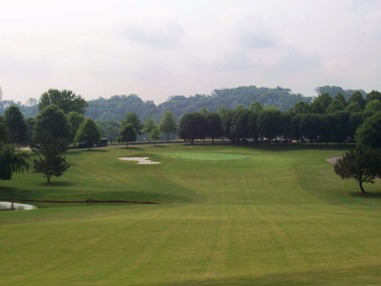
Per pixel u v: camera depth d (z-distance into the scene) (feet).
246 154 428.15
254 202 200.44
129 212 158.61
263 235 102.22
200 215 142.41
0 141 265.75
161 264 76.84
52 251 87.56
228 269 72.90
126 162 362.74
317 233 104.47
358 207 178.91
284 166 322.96
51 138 426.92
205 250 87.30
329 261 77.82
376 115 397.19
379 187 239.50
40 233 105.19
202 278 67.26
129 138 528.63
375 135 387.96
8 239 98.78
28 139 504.02
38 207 192.34
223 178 278.46
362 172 224.12
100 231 107.14
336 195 219.61
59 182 263.49
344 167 226.99
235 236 101.04
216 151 467.11
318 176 277.44
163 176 291.99
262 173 293.43
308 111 606.55
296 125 522.88
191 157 389.60
